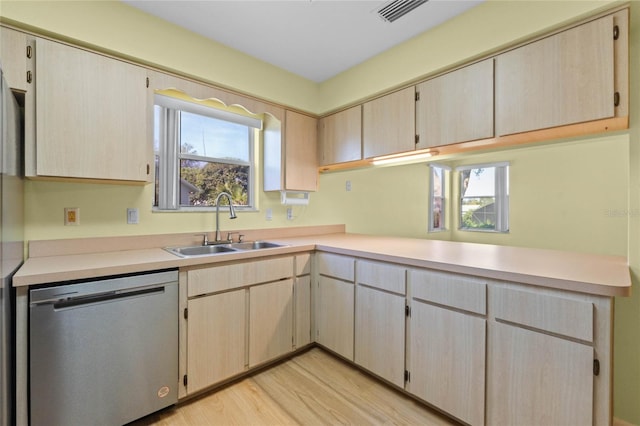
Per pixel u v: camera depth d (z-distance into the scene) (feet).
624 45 4.40
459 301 4.95
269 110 8.39
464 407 4.88
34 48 4.89
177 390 5.43
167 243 7.11
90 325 4.53
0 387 3.57
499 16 5.58
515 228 14.25
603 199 11.86
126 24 5.85
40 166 4.89
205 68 7.00
